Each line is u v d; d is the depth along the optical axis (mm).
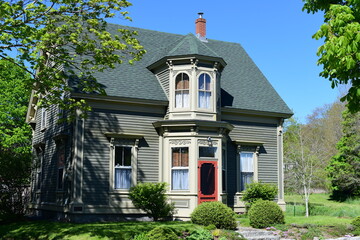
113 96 19891
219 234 15320
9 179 19312
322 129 54688
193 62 20625
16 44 15414
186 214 19750
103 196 19344
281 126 24875
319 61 9250
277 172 24484
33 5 14438
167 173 20375
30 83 15961
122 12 15852
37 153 25641
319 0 10711
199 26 27719
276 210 17969
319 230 16922
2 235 16281
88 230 15422
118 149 20172
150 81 22047
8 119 33875
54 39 15172
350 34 8148
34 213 24422
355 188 35344
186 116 20469
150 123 21000
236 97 24000
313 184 25188
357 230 17266
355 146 34875
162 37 26047
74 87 19438
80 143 19188
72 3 15430
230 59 27125
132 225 16562
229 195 22688
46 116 24516
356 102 9219
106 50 15891
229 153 23109
